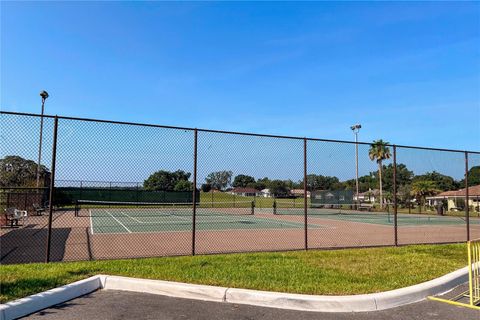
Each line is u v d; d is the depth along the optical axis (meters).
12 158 9.11
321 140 11.45
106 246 12.66
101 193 28.89
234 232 18.48
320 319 5.67
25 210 23.89
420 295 6.88
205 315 5.65
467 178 13.55
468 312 6.14
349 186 31.97
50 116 8.62
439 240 15.93
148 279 7.09
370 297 6.32
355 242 14.74
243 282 7.01
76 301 6.20
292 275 7.68
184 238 15.48
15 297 5.78
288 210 43.41
